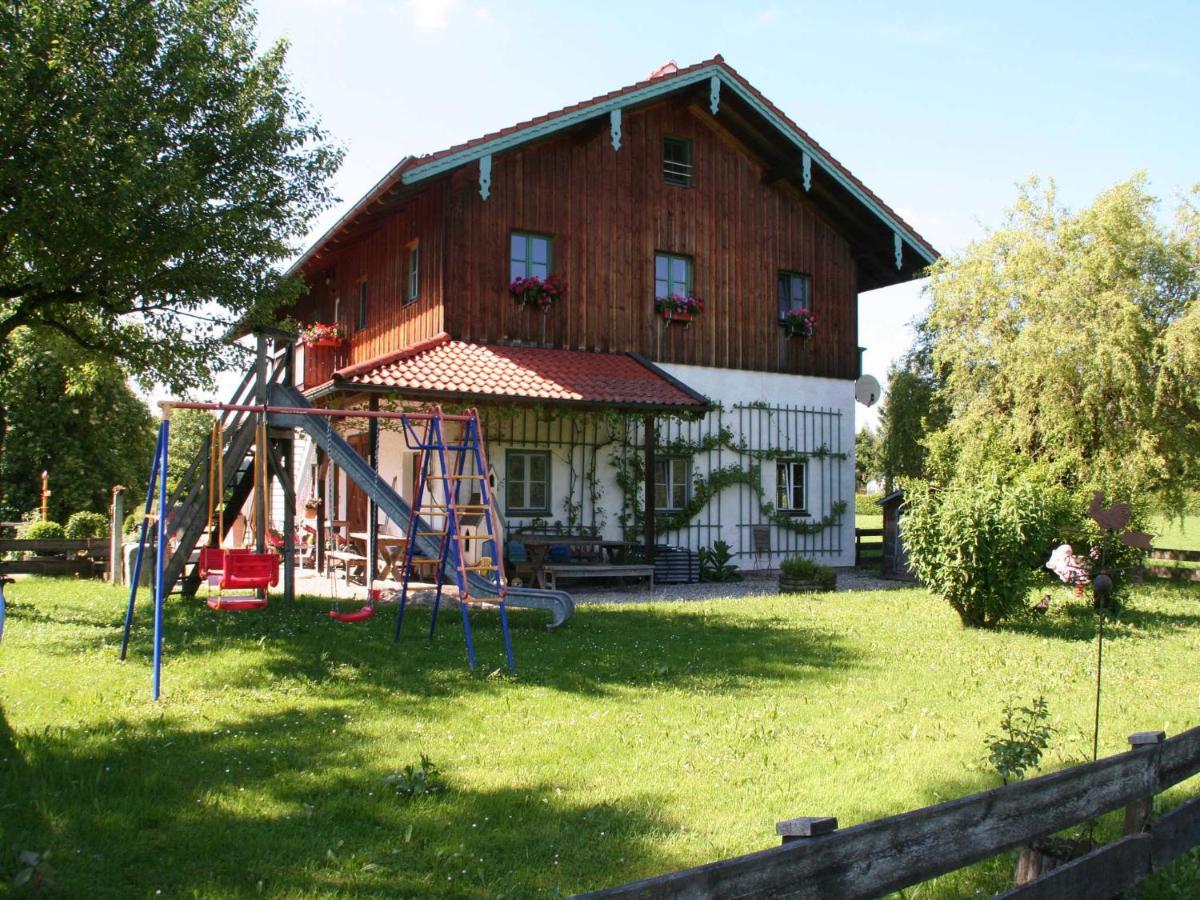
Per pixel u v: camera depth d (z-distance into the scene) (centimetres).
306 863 415
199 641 938
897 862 273
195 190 1255
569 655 898
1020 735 493
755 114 1906
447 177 1631
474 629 1052
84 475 2912
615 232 1820
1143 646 1000
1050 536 1138
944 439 1778
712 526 1891
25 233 1159
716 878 228
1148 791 377
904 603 1349
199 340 1504
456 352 1573
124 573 1527
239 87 1398
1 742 570
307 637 970
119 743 577
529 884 401
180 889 386
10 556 1773
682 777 540
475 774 538
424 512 1111
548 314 1731
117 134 1200
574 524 1697
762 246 2006
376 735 612
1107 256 1581
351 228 1800
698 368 1902
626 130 1845
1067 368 1570
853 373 2117
